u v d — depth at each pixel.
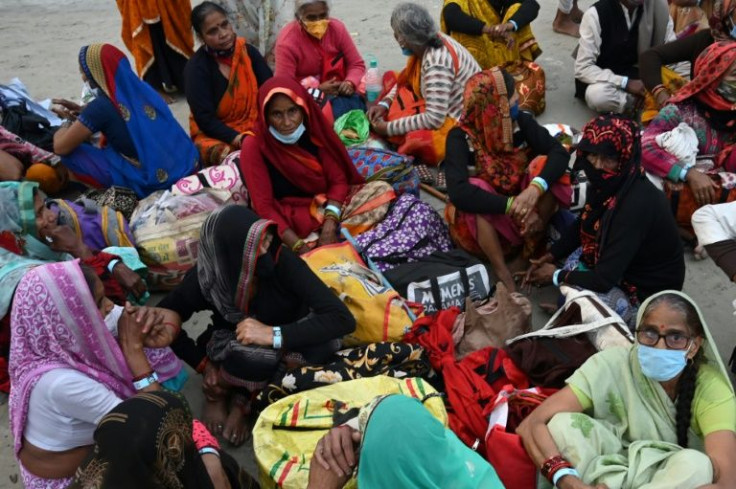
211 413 3.20
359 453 2.06
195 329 3.80
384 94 5.12
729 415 2.36
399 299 3.29
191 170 4.49
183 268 3.91
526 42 5.36
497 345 3.18
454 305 3.50
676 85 4.70
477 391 2.88
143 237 3.89
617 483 2.32
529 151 3.90
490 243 3.80
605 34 5.04
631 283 3.40
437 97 4.56
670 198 3.89
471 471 2.00
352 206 3.99
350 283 3.27
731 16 4.05
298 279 2.96
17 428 2.48
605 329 2.92
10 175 4.44
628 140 3.09
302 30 5.07
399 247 3.74
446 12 5.33
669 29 5.03
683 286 3.83
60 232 3.43
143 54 5.68
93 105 4.18
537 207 3.79
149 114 4.27
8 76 6.48
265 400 3.00
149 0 5.39
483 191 3.72
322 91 5.06
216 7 4.54
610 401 2.53
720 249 3.03
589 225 3.36
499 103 3.69
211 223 2.81
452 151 3.84
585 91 5.30
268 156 3.87
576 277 3.32
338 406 2.77
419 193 4.49
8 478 3.07
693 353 2.40
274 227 2.86
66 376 2.45
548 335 2.98
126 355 2.67
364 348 3.07
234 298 2.94
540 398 2.73
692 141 3.84
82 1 8.20
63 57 6.80
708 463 2.26
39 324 2.45
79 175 4.40
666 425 2.47
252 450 3.11
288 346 2.93
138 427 1.85
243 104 4.80
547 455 2.41
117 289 3.43
